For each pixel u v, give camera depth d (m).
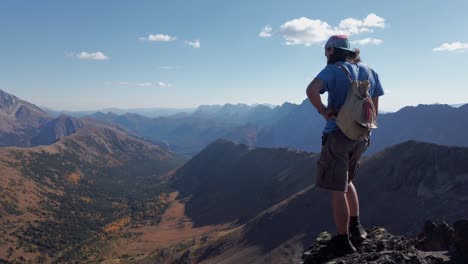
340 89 2.64
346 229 2.90
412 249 2.94
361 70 2.76
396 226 45.22
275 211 58.03
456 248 2.90
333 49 2.80
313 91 2.64
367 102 2.59
